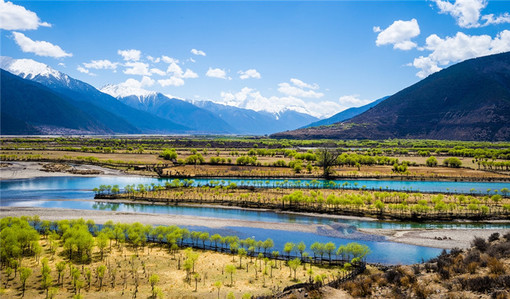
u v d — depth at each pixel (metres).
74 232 56.53
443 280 36.31
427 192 112.94
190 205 100.38
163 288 43.28
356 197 94.69
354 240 69.25
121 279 45.78
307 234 73.25
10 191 117.25
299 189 120.56
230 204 100.00
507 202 99.00
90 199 106.12
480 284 32.28
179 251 59.22
